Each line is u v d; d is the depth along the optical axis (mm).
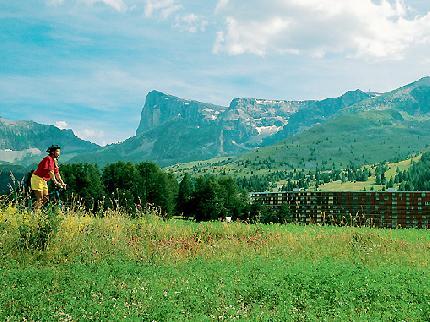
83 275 12883
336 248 19984
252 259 16953
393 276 14125
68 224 17734
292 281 12984
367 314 10094
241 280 13000
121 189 56031
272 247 19219
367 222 35375
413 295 11953
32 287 11242
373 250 19688
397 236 24422
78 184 53094
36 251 15531
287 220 38062
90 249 16391
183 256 17062
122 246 17188
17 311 9586
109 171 59938
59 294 10797
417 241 23000
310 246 20234
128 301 10477
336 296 11477
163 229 20875
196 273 13750
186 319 9062
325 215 36969
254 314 9742
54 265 14641
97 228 18828
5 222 17156
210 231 21828
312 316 9625
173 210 62812
